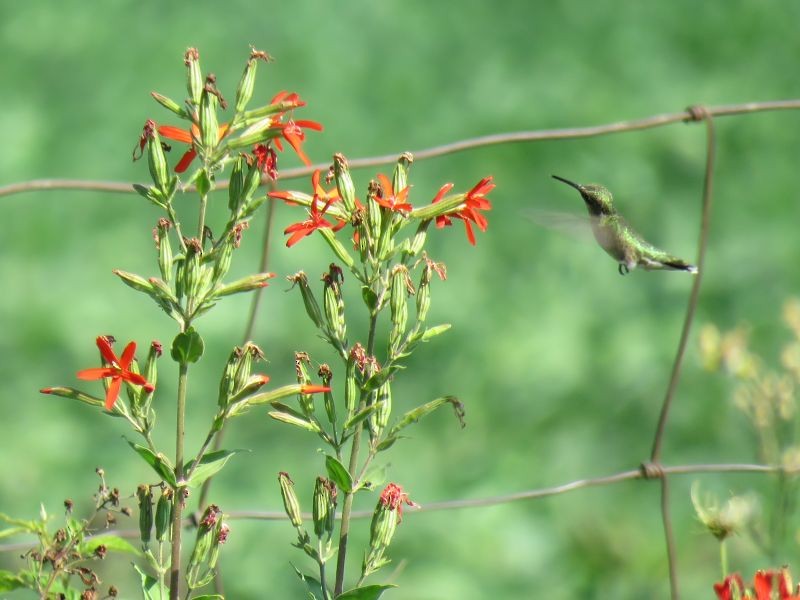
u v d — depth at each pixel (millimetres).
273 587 9359
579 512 10320
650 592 9312
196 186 3561
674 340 12359
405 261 3770
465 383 12078
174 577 3588
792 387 6051
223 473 10594
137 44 14867
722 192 14109
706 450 11133
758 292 13078
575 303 12781
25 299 12445
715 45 15375
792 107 5551
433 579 9523
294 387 3650
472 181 14164
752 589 4254
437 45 15156
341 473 3674
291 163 14031
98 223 13453
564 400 11922
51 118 14320
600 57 15203
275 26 15070
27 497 10547
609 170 14086
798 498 6125
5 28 14844
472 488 10797
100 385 11703
